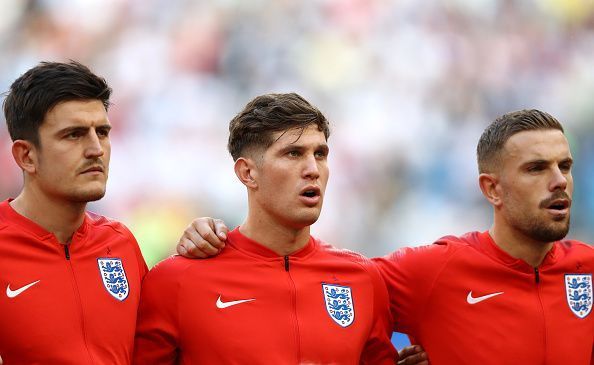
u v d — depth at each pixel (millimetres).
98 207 50000
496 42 56312
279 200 14016
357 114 54156
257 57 55156
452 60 55625
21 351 12812
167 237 49938
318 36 55875
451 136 53719
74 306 13305
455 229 51031
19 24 55094
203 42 55031
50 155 13039
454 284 15367
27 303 12984
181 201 51062
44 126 13023
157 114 53062
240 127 14398
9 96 13438
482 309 15234
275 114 14016
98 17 55438
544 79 55906
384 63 55438
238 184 51562
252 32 55562
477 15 56656
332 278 14727
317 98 54719
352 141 53188
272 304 14227
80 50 55000
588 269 15758
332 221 50781
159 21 55500
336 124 53906
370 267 15102
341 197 51562
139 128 52844
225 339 13852
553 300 15383
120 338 13648
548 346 15086
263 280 14352
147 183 51312
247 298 14180
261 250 14539
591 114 55281
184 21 55500
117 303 13797
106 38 55219
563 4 57250
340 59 55375
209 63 54781
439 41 56000
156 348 14133
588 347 15289
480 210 51688
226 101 53938
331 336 14203
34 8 55250
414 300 15477
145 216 50438
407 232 51062
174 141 52469
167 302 14109
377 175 52438
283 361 13859
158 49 54781
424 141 53438
